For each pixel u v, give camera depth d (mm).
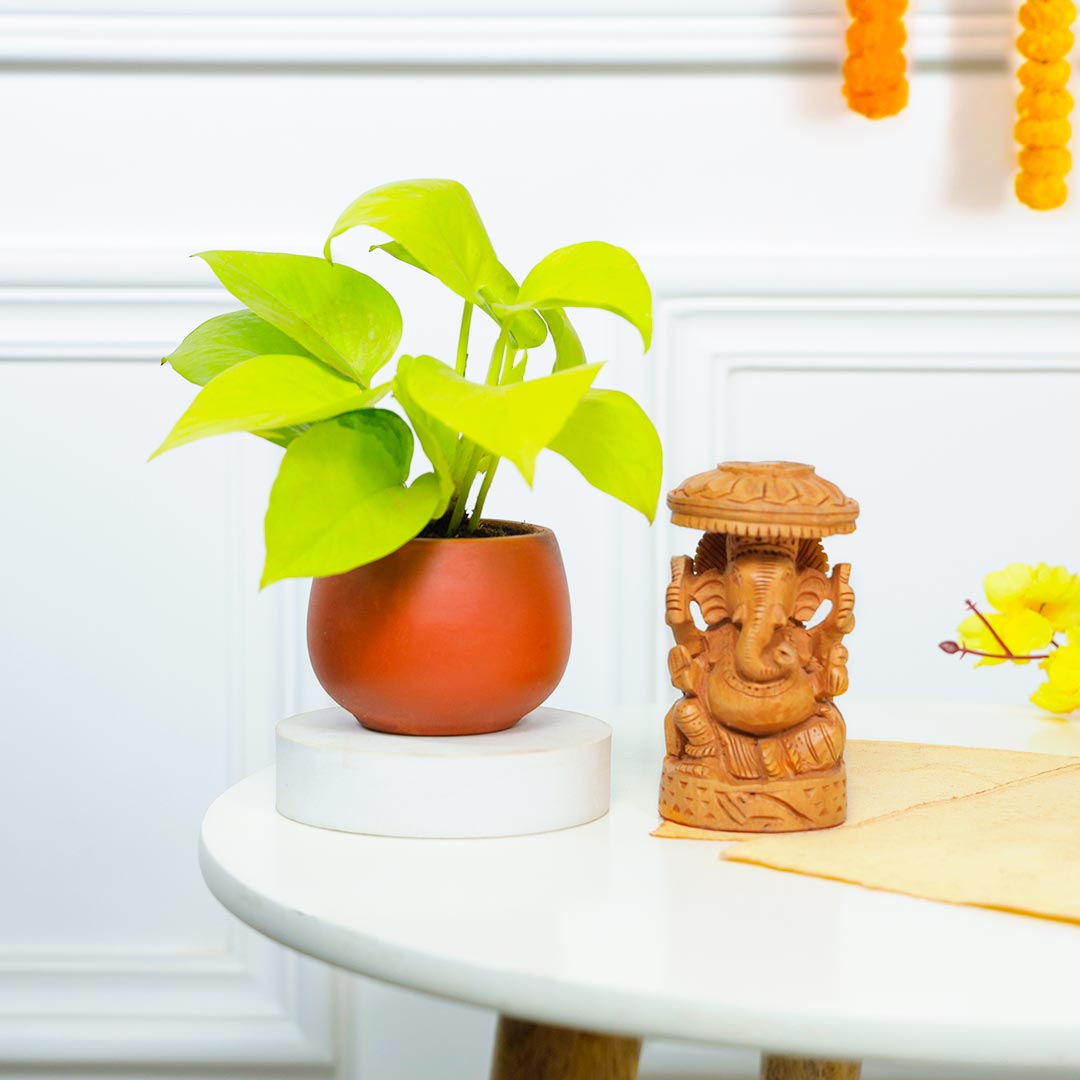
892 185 1808
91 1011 1851
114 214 1804
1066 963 1178
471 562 1310
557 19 1778
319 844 1298
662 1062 1852
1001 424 1830
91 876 1849
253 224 1807
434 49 1781
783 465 1314
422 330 1809
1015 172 1802
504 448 1198
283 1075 1862
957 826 1313
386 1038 1852
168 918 1853
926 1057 1136
